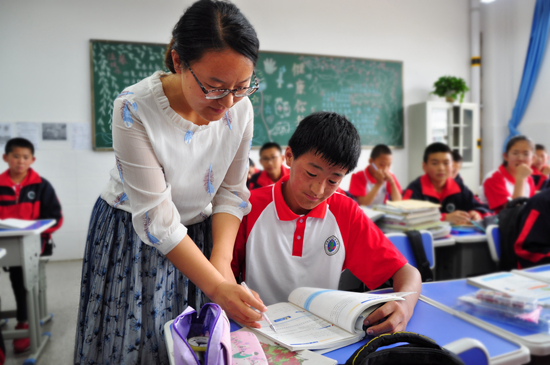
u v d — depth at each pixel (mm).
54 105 3570
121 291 831
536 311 778
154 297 833
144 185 739
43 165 3572
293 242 1044
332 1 4434
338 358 649
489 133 5344
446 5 4996
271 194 1075
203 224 959
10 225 1847
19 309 2104
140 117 716
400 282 910
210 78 606
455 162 2814
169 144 760
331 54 4453
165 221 745
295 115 4312
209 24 589
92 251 874
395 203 1972
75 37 3586
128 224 842
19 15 3455
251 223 1061
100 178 3707
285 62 4254
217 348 522
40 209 2594
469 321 789
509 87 5250
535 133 4980
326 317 763
